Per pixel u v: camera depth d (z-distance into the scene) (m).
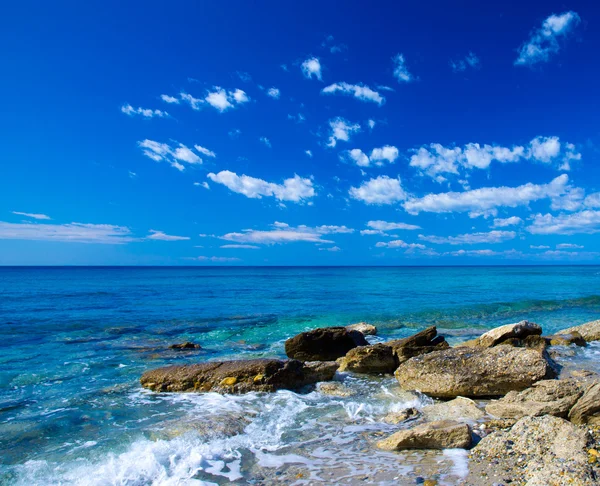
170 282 81.00
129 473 7.00
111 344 19.80
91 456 7.68
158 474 7.00
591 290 56.31
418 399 11.53
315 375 13.28
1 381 13.37
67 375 14.18
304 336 17.16
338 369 14.84
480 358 12.05
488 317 30.11
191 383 12.27
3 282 79.25
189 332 23.77
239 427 9.23
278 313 32.03
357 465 7.18
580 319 29.17
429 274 131.62
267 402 11.17
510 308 34.69
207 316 30.30
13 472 7.05
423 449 7.68
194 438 8.47
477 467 6.70
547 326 26.53
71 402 11.20
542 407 8.91
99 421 9.75
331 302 40.19
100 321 27.53
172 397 11.63
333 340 17.47
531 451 6.80
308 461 7.46
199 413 10.23
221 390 11.98
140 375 14.23
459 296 46.78
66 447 8.17
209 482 6.69
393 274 133.62
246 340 21.41
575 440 6.68
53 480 6.77
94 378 13.82
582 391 9.23
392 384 13.16
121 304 38.41
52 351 18.11
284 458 7.62
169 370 12.74
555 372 12.09
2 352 17.88
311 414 10.28
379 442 8.16
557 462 6.17
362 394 12.05
